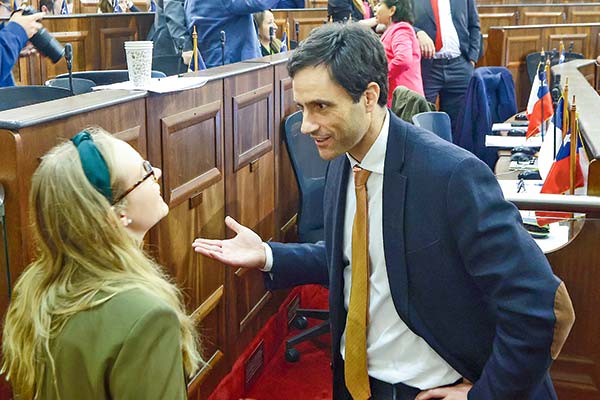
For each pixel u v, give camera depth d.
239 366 3.18
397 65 5.31
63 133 1.87
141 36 5.13
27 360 1.36
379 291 1.92
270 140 3.44
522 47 7.26
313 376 3.52
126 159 1.44
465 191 1.73
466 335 1.83
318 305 4.22
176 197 2.46
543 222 2.42
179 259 2.55
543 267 1.71
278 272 2.18
